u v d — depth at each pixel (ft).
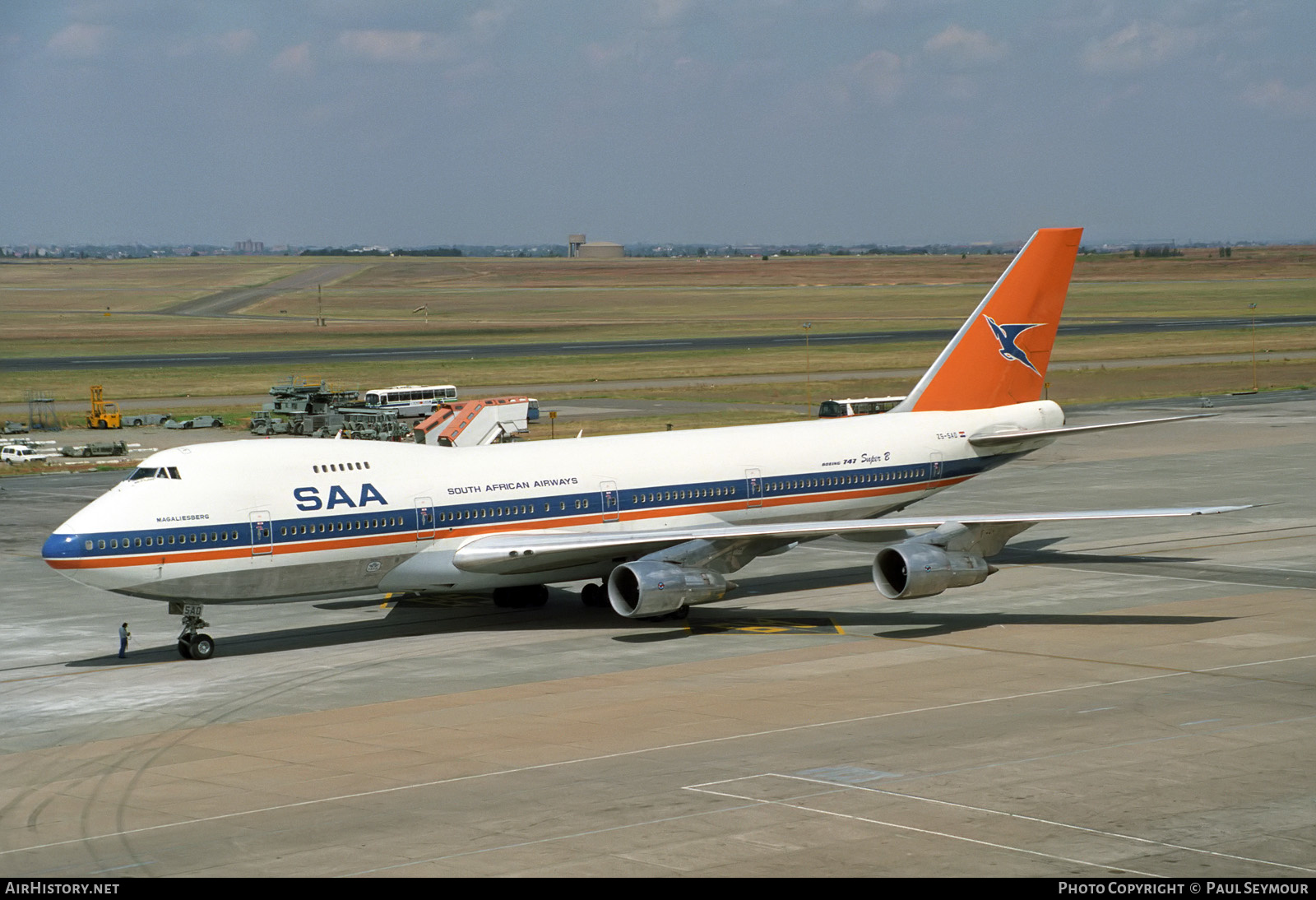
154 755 207.62
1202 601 310.45
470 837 165.17
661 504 318.45
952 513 450.71
